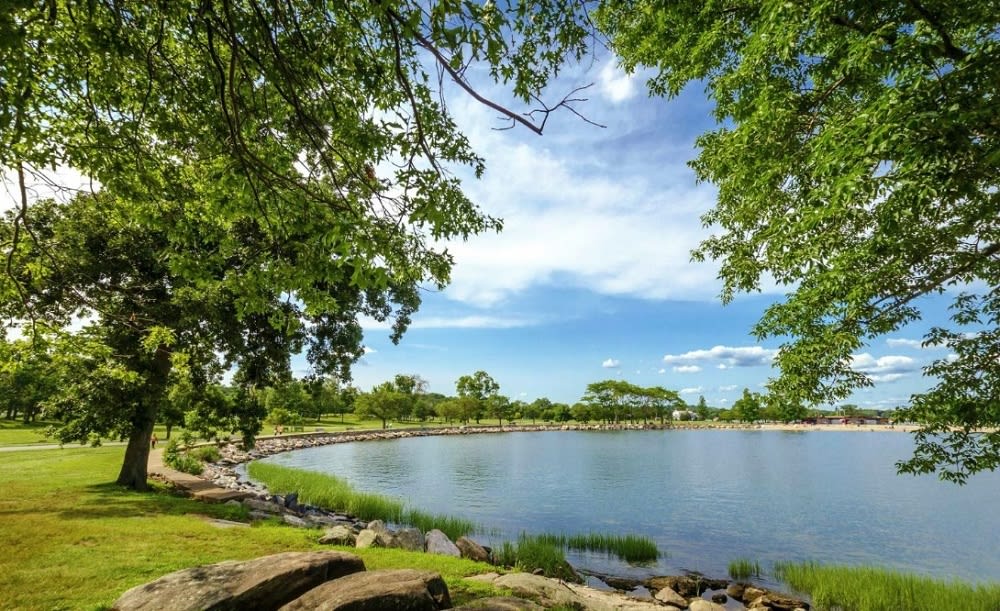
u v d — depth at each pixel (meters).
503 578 8.48
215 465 33.38
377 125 5.21
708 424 162.00
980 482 34.34
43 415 13.89
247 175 4.66
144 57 5.29
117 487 15.21
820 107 6.24
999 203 5.45
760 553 16.64
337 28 4.87
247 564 6.29
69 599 6.18
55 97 5.95
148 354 13.80
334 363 17.95
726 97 7.38
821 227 7.44
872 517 22.66
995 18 4.38
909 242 6.58
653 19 7.66
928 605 10.56
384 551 10.05
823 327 7.69
